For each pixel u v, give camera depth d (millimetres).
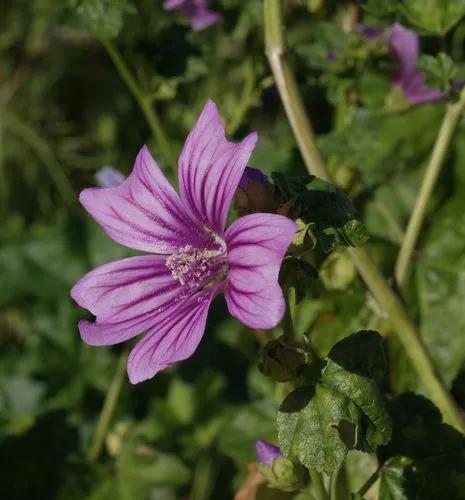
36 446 290
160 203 165
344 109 247
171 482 257
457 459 164
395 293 196
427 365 193
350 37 240
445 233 233
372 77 237
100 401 292
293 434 142
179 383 291
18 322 323
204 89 292
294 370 143
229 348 297
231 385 294
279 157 259
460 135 238
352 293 208
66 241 308
